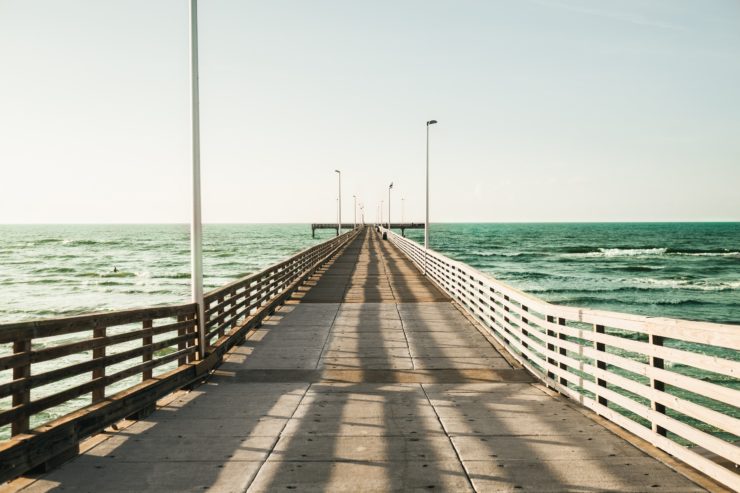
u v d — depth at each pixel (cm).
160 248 13362
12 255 10512
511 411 733
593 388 727
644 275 6200
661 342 576
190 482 493
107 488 480
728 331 461
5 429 1280
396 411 736
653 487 477
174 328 854
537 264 7756
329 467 529
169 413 727
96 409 599
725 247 11800
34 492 472
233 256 9981
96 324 631
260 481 495
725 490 466
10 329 498
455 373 966
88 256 10294
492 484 486
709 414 484
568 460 544
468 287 1625
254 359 1068
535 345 948
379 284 2381
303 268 2481
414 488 479
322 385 888
